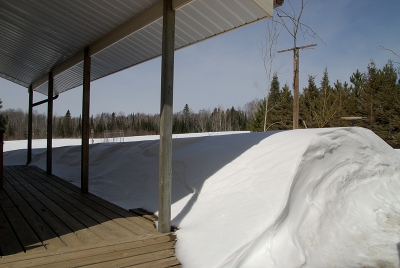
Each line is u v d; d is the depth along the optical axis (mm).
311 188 3707
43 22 4594
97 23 4285
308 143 4031
